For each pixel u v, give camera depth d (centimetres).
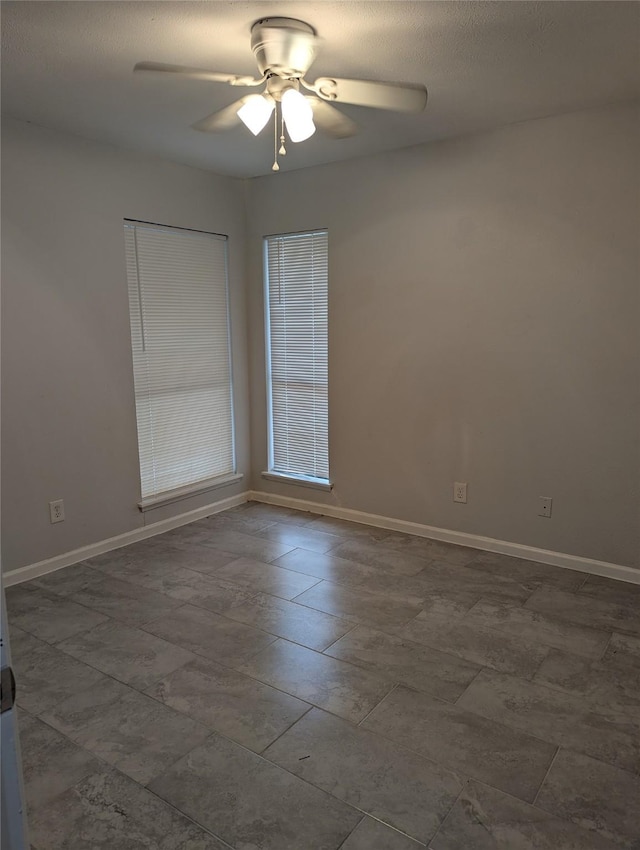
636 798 167
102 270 334
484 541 348
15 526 306
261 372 436
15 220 292
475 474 346
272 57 198
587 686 218
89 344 331
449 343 344
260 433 444
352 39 207
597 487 307
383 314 366
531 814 162
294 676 227
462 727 197
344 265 377
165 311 376
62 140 307
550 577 310
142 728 198
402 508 379
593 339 298
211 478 423
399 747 188
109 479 350
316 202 383
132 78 237
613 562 308
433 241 340
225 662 236
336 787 173
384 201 354
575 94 263
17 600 290
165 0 178
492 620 266
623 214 282
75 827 160
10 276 292
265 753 186
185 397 397
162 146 333
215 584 307
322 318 397
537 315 312
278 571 322
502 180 312
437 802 167
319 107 222
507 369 326
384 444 380
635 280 283
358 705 209
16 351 298
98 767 181
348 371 388
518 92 260
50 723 201
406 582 306
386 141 329
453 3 183
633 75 242
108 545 353
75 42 206
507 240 315
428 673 227
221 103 266
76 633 259
